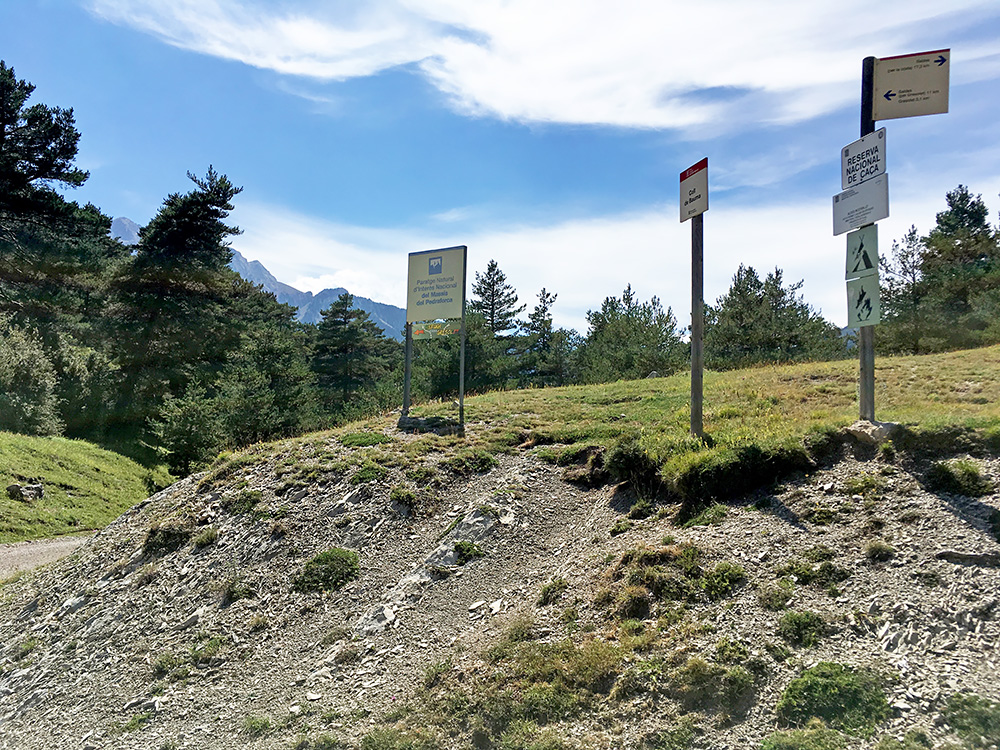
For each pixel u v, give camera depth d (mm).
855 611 5340
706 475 7688
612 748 4730
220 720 6453
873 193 7824
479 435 12773
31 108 35688
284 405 35562
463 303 14555
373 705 6020
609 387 17344
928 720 4242
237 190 42406
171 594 9203
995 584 5133
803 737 4344
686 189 9523
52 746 6789
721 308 30375
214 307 43250
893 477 6848
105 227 45188
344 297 60250
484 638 6660
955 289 26781
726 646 5324
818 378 13922
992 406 8875
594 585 6887
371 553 9141
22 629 9750
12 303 41000
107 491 26875
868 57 8031
